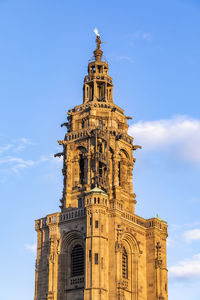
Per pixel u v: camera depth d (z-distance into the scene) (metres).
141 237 134.75
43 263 132.25
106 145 137.75
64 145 143.12
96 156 134.00
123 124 146.50
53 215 133.50
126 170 143.50
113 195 132.75
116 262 121.69
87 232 122.81
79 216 129.12
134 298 128.00
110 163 138.38
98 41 154.62
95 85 147.62
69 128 146.75
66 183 138.25
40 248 134.38
